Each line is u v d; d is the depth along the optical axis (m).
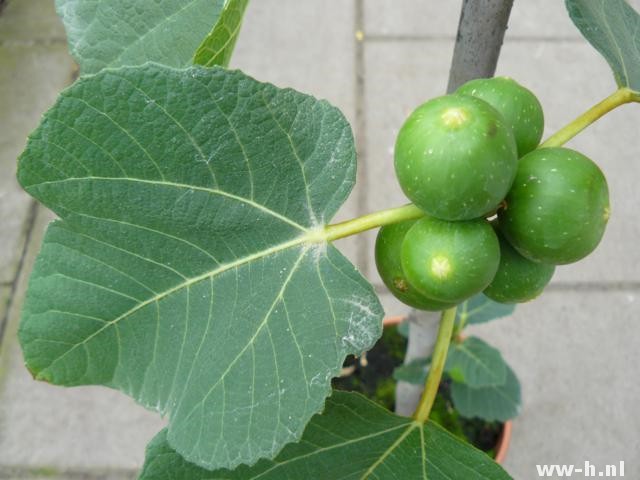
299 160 0.21
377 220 0.21
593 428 0.56
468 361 0.44
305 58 0.79
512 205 0.20
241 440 0.20
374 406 0.26
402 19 0.82
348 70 0.77
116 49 0.25
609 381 0.58
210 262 0.22
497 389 0.46
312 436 0.25
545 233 0.20
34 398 0.59
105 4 0.24
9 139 0.74
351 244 0.66
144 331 0.21
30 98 0.76
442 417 0.49
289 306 0.21
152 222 0.21
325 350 0.21
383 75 0.77
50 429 0.58
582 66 0.78
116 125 0.19
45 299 0.20
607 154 0.71
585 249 0.20
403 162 0.19
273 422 0.20
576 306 0.62
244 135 0.20
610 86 0.76
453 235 0.19
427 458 0.24
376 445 0.25
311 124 0.21
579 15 0.24
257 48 0.80
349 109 0.74
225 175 0.21
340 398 0.26
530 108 0.22
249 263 0.22
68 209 0.20
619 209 0.68
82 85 0.19
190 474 0.23
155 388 0.21
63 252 0.20
